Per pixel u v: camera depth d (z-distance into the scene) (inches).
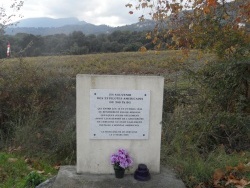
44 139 262.4
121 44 1994.3
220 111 245.4
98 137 160.7
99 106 158.2
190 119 251.1
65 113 299.9
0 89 298.7
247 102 249.1
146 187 150.2
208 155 198.8
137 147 163.9
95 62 1118.4
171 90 327.0
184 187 152.3
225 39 269.4
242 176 161.3
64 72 383.6
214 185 157.5
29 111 294.2
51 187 154.9
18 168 203.6
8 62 357.7
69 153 247.6
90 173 163.5
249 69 238.8
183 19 302.8
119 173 157.6
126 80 157.4
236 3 276.4
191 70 285.0
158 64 939.3
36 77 315.9
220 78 252.7
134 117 160.7
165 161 191.6
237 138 237.9
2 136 279.6
